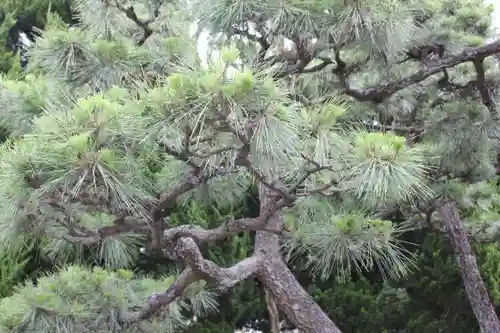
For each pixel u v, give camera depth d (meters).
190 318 4.50
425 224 4.45
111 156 1.85
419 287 5.07
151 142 1.98
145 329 2.86
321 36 2.64
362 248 2.81
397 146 1.93
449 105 3.52
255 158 1.99
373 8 2.54
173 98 1.82
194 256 2.58
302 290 2.96
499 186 4.87
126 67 2.66
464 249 4.10
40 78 2.73
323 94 3.08
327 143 2.02
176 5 3.09
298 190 2.50
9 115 2.65
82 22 3.17
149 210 2.25
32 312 2.43
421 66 3.40
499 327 4.00
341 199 2.77
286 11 2.44
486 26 4.04
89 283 2.73
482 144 3.55
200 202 3.33
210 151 2.06
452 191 3.52
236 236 4.54
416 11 3.16
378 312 4.97
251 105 1.84
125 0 3.05
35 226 2.17
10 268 3.58
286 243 3.11
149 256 4.28
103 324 2.68
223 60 1.86
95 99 1.88
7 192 1.97
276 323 4.03
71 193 1.94
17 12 5.48
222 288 2.73
